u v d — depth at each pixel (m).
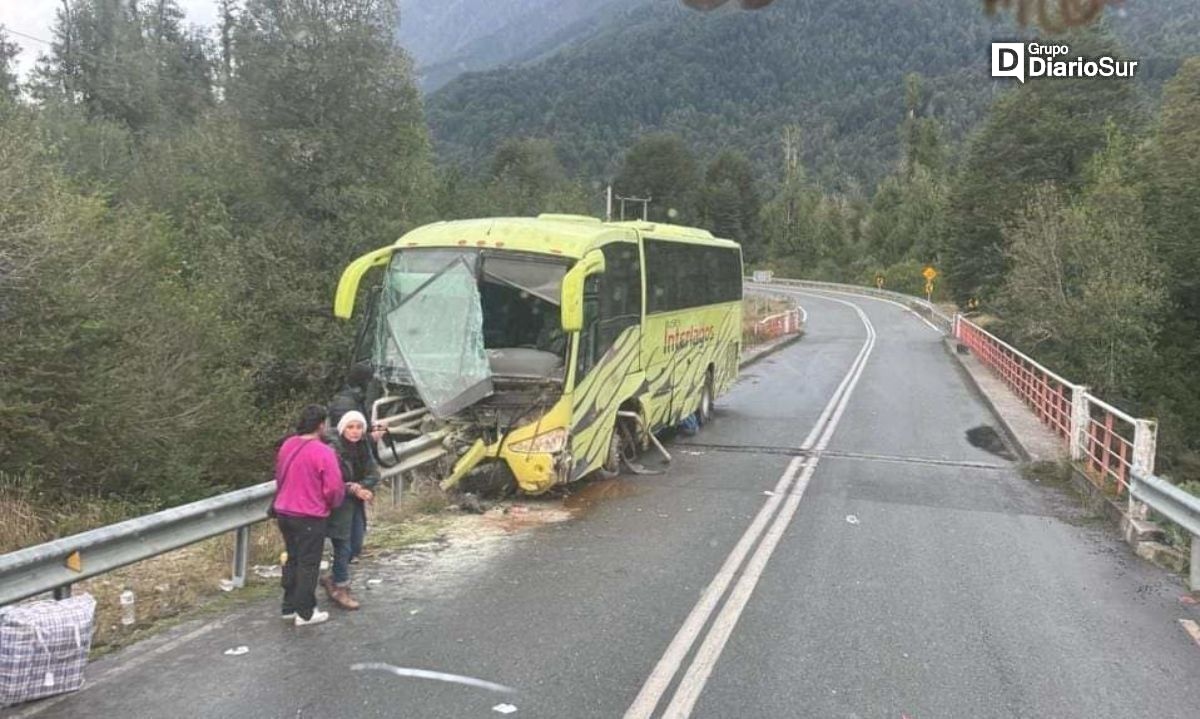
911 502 10.99
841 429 17.08
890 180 109.12
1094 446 12.78
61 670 5.15
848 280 98.94
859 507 10.63
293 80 22.56
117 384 12.11
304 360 21.55
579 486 11.58
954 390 24.08
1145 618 6.89
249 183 23.41
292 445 6.42
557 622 6.51
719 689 5.37
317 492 6.35
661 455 14.05
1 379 10.74
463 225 11.45
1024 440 15.32
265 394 21.17
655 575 7.75
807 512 10.31
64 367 11.43
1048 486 12.23
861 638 6.29
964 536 9.38
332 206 22.69
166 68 66.50
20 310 11.12
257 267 21.89
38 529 9.07
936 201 87.12
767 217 121.50
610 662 5.75
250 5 22.78
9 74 47.06
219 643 6.05
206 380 15.31
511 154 97.75
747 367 29.50
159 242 17.84
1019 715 5.11
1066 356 28.89
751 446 15.01
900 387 24.48
